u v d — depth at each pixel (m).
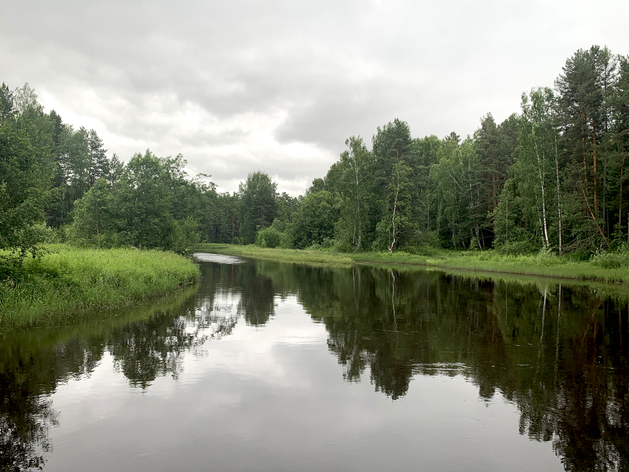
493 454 5.15
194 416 6.12
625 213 37.56
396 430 5.78
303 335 11.41
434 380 7.86
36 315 11.43
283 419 6.08
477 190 58.03
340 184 59.12
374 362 8.97
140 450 5.12
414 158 58.00
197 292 20.05
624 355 9.62
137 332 11.20
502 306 16.70
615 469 4.79
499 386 7.53
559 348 10.24
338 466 4.82
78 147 58.28
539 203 41.94
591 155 37.50
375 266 42.25
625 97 32.78
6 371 7.93
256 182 99.62
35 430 5.60
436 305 16.91
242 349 9.88
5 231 12.30
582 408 6.58
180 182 49.94
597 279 27.50
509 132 62.09
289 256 52.88
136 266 18.44
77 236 32.09
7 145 13.85
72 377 7.65
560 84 39.09
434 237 60.03
